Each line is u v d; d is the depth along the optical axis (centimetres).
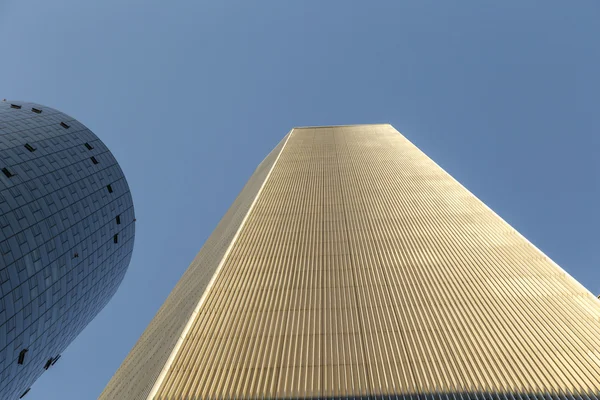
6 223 5128
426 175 4428
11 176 5591
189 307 2916
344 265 2689
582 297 2197
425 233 3055
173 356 1927
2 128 6181
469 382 1708
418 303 2245
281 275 2598
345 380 1755
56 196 6175
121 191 7944
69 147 7050
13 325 4959
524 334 1952
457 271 2519
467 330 2002
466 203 3562
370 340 1975
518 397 1625
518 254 2672
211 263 3834
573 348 1844
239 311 2258
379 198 3853
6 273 4891
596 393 1611
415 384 1716
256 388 1736
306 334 2042
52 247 5816
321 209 3694
